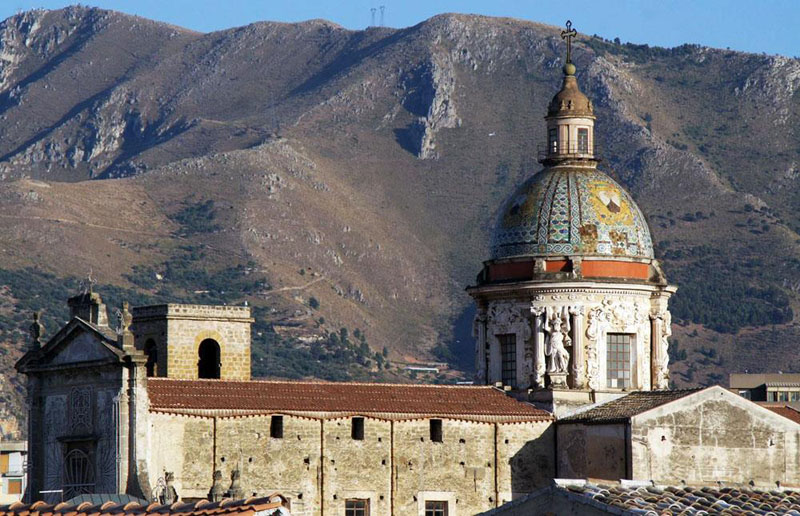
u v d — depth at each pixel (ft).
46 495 499.10
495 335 561.84
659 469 507.30
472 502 517.14
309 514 490.90
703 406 514.68
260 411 486.38
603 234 554.46
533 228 557.74
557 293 547.90
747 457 517.14
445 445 515.91
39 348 513.04
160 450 474.08
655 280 561.02
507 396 542.57
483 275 571.69
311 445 494.18
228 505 319.06
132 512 321.73
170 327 535.19
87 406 493.36
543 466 529.04
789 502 358.84
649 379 557.74
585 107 577.84
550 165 577.84
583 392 539.70
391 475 505.66
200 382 497.46
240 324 547.90
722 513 334.44
